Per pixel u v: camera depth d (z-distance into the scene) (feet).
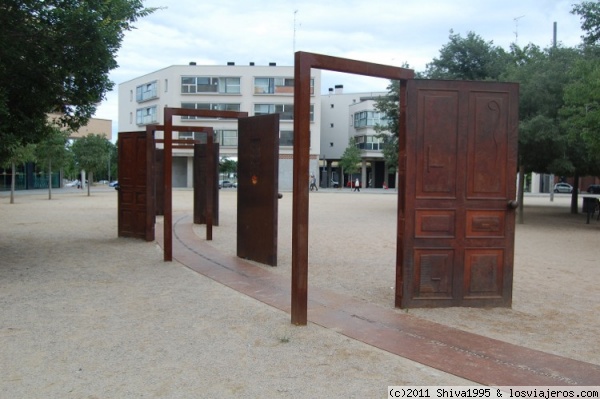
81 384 13.17
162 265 30.32
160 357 15.08
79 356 15.12
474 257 21.11
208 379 13.52
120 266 29.81
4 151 33.24
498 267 21.29
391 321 18.80
